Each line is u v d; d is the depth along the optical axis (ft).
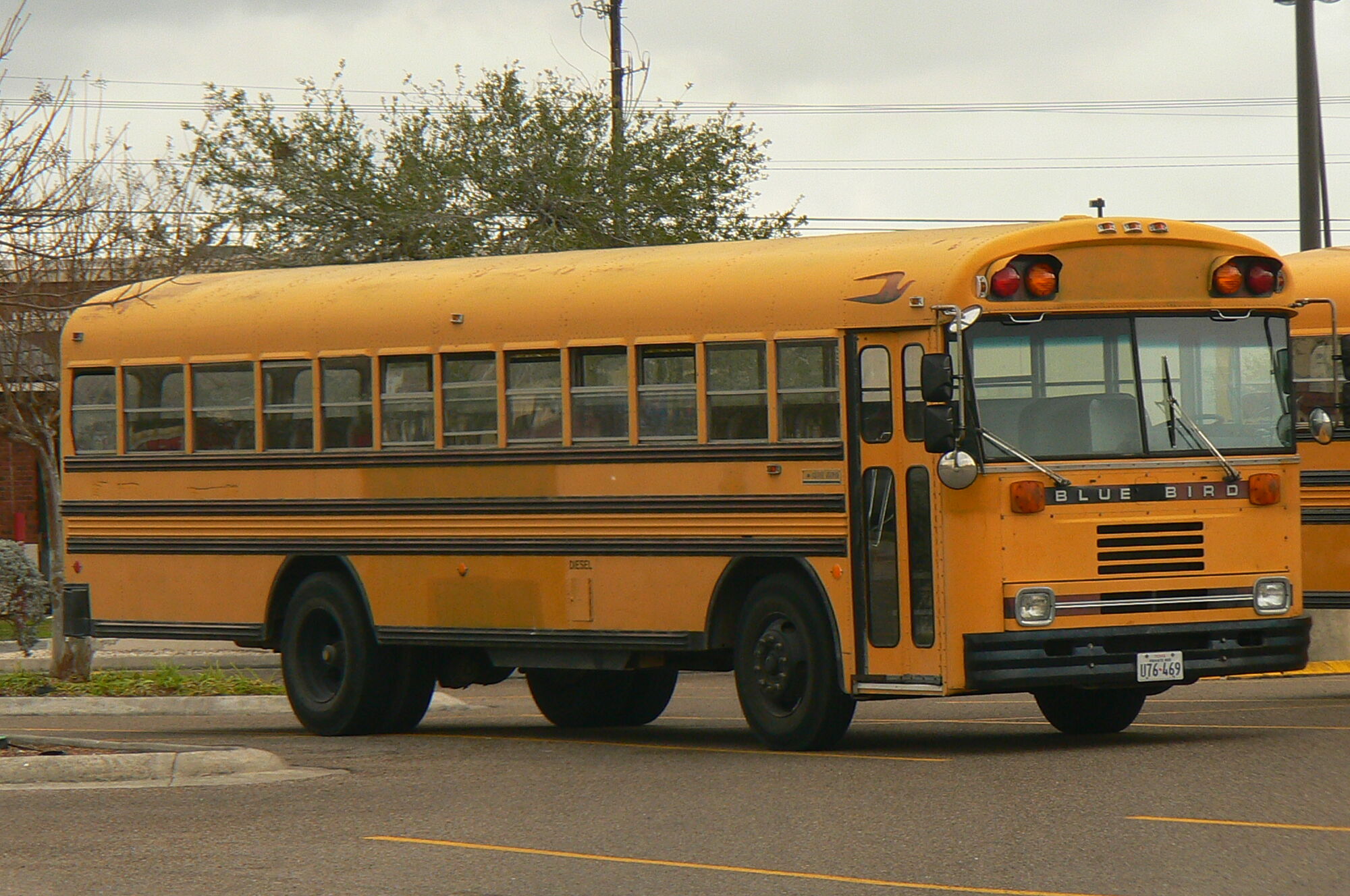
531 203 153.69
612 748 70.79
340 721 78.38
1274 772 55.93
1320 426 66.18
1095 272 62.80
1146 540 62.44
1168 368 63.41
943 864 43.62
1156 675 62.13
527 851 47.11
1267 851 43.80
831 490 64.03
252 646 81.41
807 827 49.32
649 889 42.19
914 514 61.98
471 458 73.56
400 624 76.07
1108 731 70.95
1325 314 81.82
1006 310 61.26
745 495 66.18
